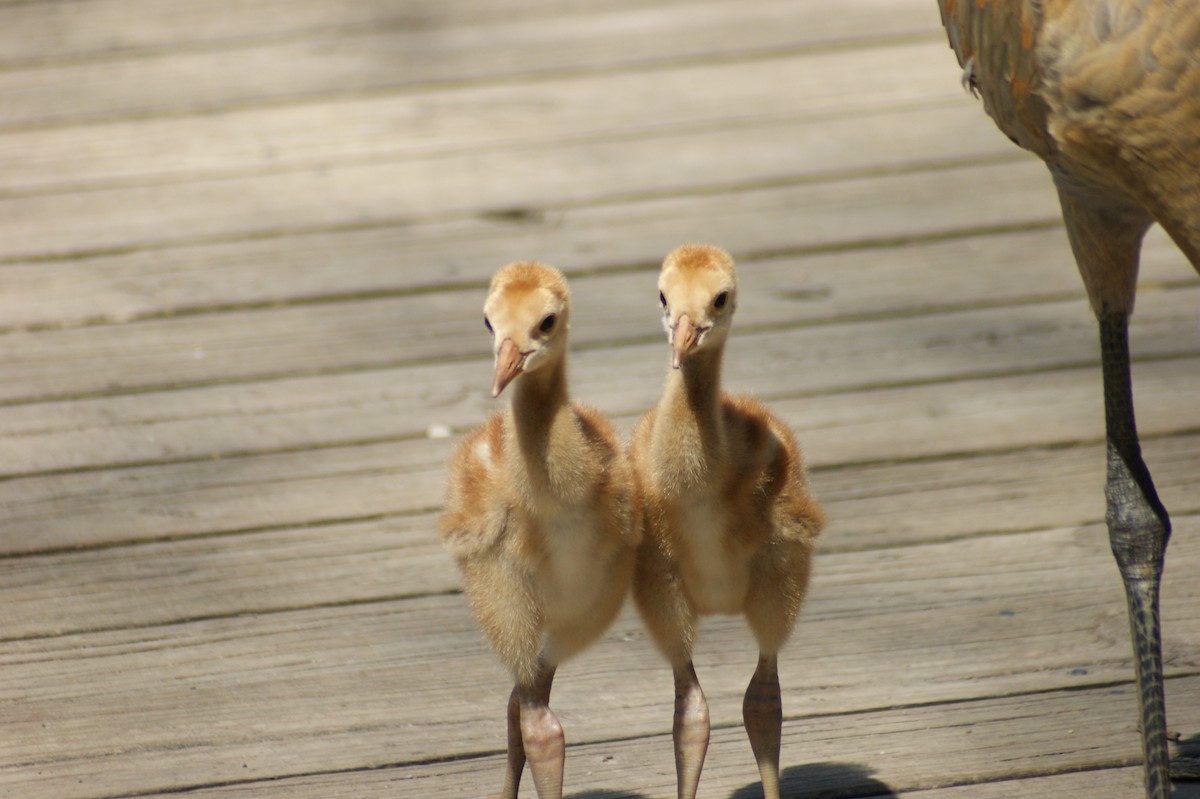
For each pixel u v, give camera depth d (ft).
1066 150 20.06
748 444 21.18
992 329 38.52
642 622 22.33
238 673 26.78
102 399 35.94
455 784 23.72
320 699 26.03
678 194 45.78
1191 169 18.66
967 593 28.66
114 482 32.76
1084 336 38.11
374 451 33.91
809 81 52.90
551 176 46.98
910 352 37.55
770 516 21.24
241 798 23.35
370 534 31.01
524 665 21.15
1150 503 22.74
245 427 34.88
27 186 46.19
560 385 20.24
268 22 58.34
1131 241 22.58
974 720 24.98
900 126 49.67
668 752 24.52
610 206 45.14
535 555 20.71
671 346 20.01
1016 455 33.24
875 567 29.58
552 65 54.34
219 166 47.67
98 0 60.39
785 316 39.24
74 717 25.46
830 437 34.01
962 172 46.65
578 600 21.27
